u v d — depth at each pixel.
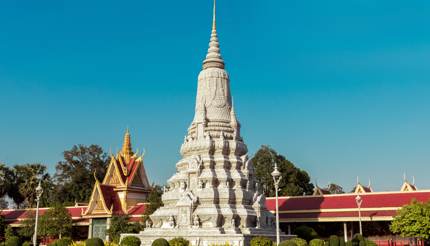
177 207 53.31
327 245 49.47
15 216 89.81
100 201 80.19
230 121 59.12
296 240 45.41
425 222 54.81
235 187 54.28
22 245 54.97
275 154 99.88
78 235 83.81
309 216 67.50
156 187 88.38
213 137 57.31
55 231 78.50
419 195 64.69
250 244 45.94
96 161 125.06
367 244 53.09
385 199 65.75
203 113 58.31
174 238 46.94
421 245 65.00
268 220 54.78
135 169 87.25
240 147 57.41
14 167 108.50
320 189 96.62
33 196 108.00
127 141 94.94
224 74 61.00
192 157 55.69
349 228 72.94
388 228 70.12
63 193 119.75
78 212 85.25
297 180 98.88
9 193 108.19
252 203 53.94
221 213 50.94
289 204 70.56
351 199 67.81
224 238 47.19
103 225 79.12
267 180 95.50
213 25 64.44
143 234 52.69
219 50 63.25
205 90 60.12
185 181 55.81
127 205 83.12
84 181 122.50
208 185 53.47
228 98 60.41
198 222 50.97
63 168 122.94
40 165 111.25
